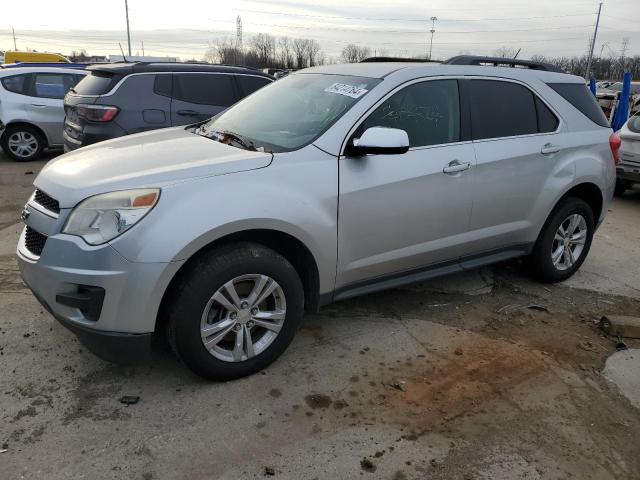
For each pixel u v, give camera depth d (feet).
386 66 12.59
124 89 22.06
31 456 8.20
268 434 8.92
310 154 10.43
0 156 35.22
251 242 9.96
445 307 13.93
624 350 12.20
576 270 16.22
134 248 8.66
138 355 9.22
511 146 13.28
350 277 11.34
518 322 13.33
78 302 8.86
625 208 26.76
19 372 10.23
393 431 9.13
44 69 33.35
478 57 13.66
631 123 27.99
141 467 8.10
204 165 9.57
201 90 23.66
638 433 9.43
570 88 15.16
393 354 11.53
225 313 9.87
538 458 8.68
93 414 9.20
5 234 18.33
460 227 12.71
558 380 10.87
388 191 11.19
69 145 23.41
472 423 9.43
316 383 10.36
